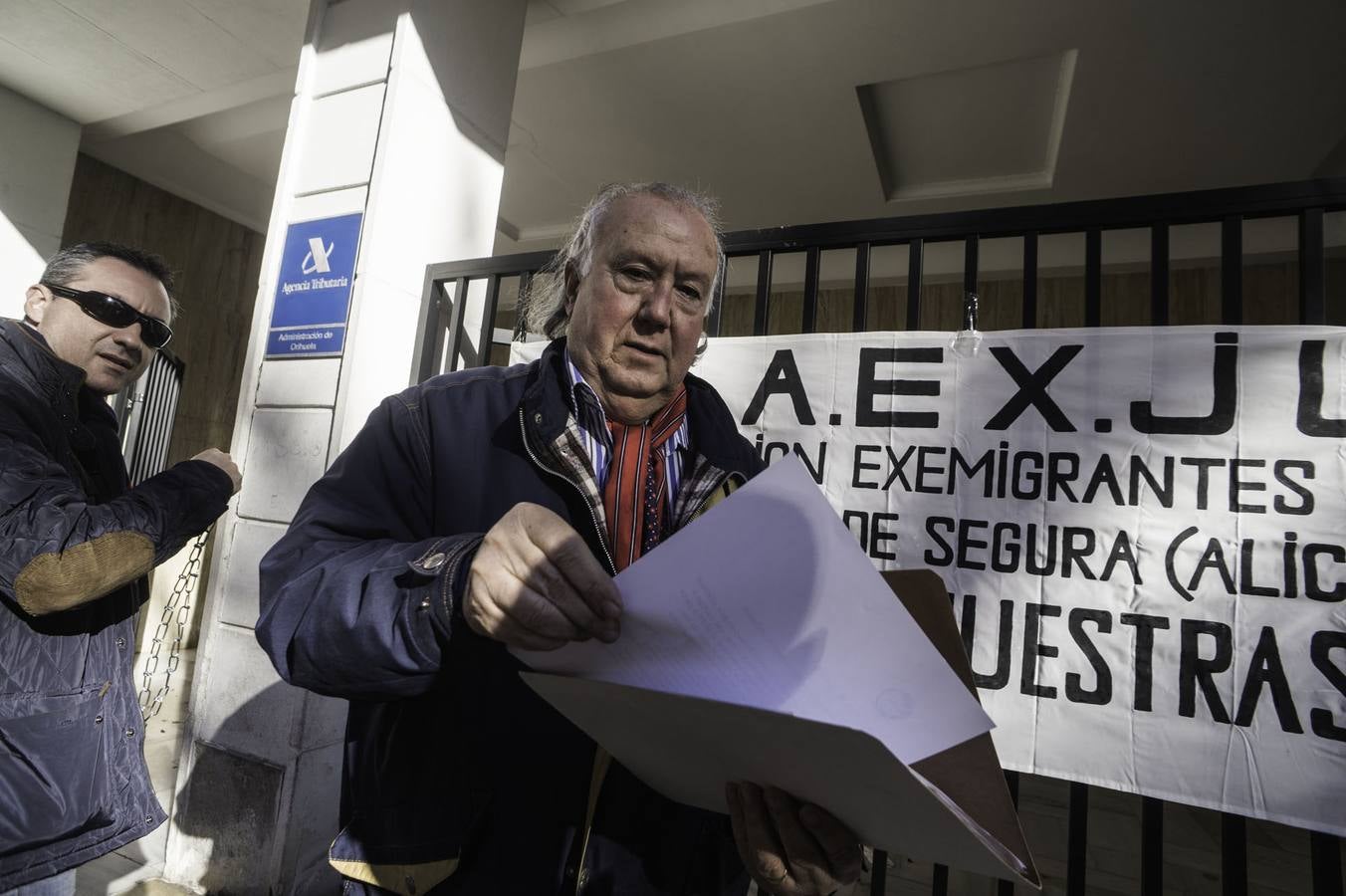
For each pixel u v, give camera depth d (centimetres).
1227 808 127
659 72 352
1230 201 140
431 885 79
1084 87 337
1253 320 467
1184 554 137
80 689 126
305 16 300
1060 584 145
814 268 177
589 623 58
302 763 213
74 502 118
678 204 92
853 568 61
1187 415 141
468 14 268
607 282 90
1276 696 127
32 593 112
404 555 71
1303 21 286
